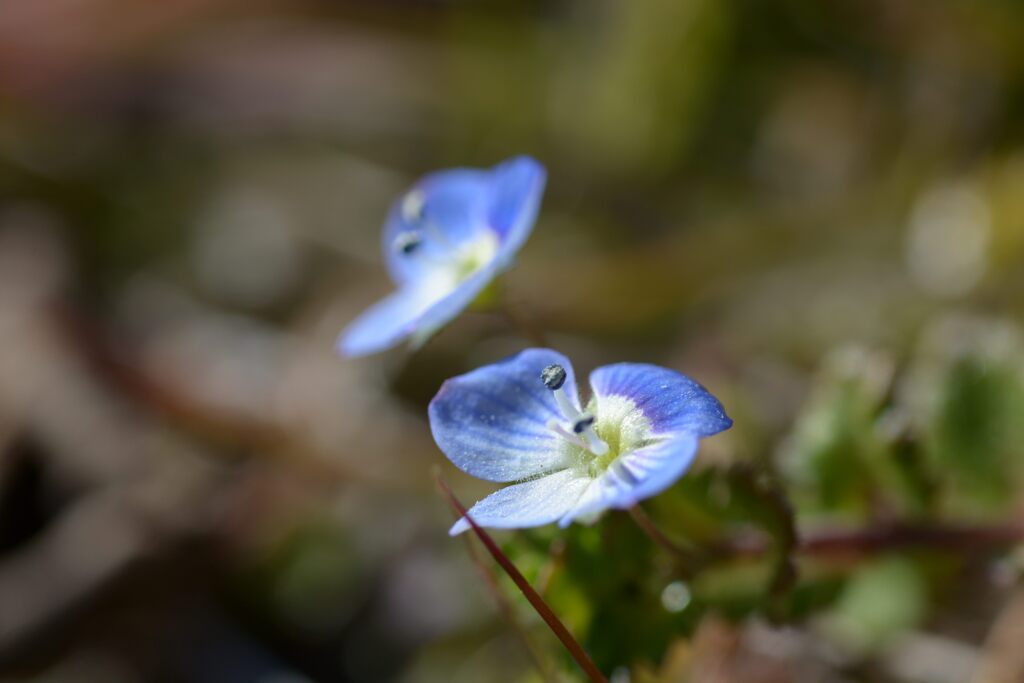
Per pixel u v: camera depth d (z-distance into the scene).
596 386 0.08
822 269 0.12
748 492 0.08
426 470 0.11
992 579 0.09
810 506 0.09
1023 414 0.09
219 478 0.11
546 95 0.14
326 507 0.11
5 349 0.12
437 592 0.11
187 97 0.15
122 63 0.14
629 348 0.12
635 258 0.12
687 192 0.13
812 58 0.13
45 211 0.14
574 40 0.14
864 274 0.12
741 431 0.10
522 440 0.08
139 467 0.11
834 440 0.09
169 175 0.14
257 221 0.14
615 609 0.08
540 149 0.13
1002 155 0.12
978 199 0.12
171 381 0.12
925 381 0.10
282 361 0.12
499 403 0.08
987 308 0.11
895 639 0.09
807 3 0.13
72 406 0.12
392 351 0.12
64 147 0.14
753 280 0.12
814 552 0.09
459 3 0.14
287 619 0.11
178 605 0.11
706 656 0.09
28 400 0.12
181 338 0.13
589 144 0.13
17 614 0.10
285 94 0.14
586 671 0.08
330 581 0.11
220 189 0.14
